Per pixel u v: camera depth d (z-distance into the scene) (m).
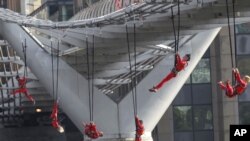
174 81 149.38
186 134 193.38
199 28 132.00
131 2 128.00
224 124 190.62
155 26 130.25
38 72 151.62
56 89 151.75
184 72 148.88
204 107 193.00
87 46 139.12
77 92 151.75
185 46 146.88
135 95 147.88
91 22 129.00
